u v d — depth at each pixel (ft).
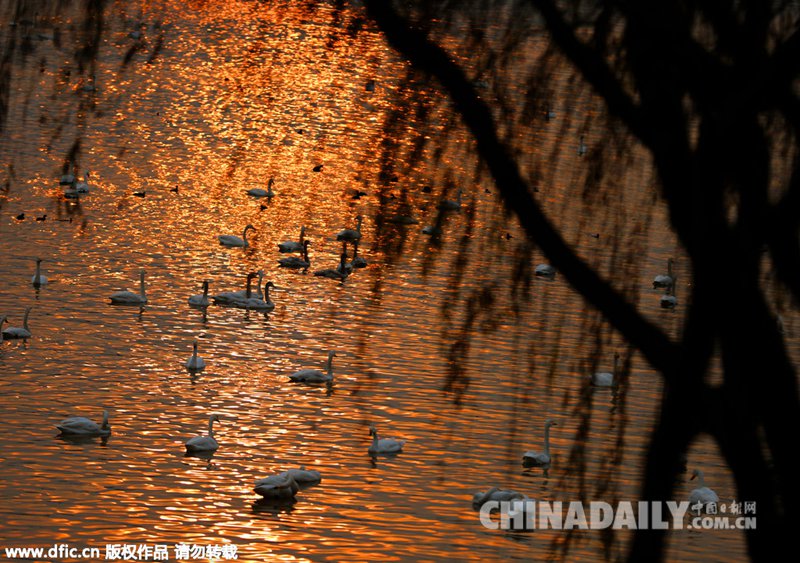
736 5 36.04
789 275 35.83
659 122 35.22
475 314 52.75
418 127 49.14
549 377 55.31
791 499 33.96
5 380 146.72
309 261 207.72
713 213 34.50
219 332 171.12
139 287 189.57
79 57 56.75
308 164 238.27
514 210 35.78
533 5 36.70
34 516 111.34
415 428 135.74
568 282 35.63
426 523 114.21
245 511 115.85
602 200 47.78
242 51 63.16
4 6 56.85
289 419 140.15
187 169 243.19
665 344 34.83
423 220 52.44
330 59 42.88
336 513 115.96
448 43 41.11
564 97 44.83
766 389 34.45
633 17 35.47
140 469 124.47
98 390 146.10
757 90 34.12
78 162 69.15
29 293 180.86
